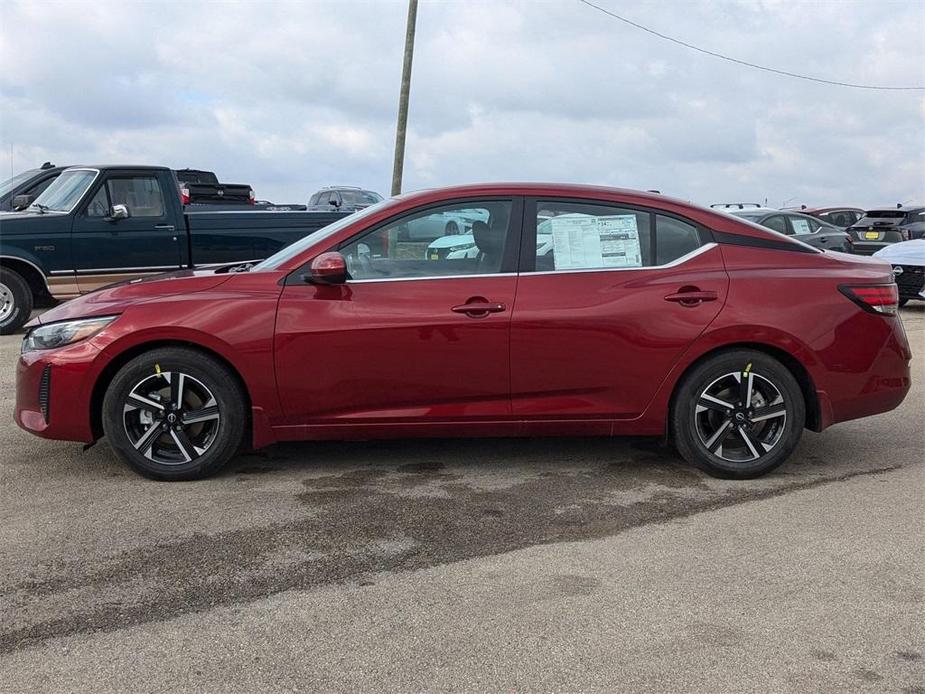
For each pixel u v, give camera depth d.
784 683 2.67
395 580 3.39
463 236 4.59
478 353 4.45
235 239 10.49
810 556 3.64
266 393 4.44
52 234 9.77
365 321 4.41
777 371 4.59
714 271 4.62
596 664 2.78
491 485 4.55
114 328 4.40
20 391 4.62
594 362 4.50
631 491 4.48
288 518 4.04
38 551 3.63
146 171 10.21
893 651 2.86
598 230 4.64
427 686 2.64
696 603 3.20
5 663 2.77
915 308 13.48
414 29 18.83
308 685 2.65
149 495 4.34
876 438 5.62
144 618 3.07
